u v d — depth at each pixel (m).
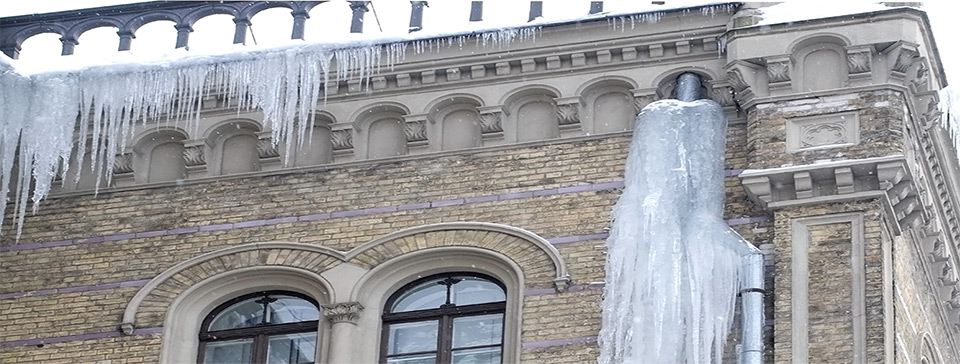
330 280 27.20
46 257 28.28
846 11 27.14
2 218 28.53
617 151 27.34
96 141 28.72
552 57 27.86
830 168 26.25
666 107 27.30
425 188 27.67
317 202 27.89
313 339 27.27
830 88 26.94
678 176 26.81
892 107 26.69
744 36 27.30
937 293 29.31
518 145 27.67
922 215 26.86
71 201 28.66
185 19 29.48
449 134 28.05
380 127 28.31
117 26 29.64
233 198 28.17
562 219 27.00
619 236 26.45
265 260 27.58
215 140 28.64
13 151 28.72
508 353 26.38
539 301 26.45
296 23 29.03
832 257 25.91
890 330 25.61
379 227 27.52
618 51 27.77
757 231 26.47
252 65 28.55
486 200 27.38
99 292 27.84
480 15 28.42
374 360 26.83
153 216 28.30
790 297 25.72
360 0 28.97
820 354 25.30
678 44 27.66
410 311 27.09
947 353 30.00
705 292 25.88
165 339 27.30
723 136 27.20
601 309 26.23
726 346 25.70
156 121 28.75
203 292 27.61
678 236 26.27
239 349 27.36
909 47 26.81
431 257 27.16
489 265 27.02
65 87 28.91
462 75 28.11
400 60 28.28
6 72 29.03
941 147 28.45
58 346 27.59
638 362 25.67
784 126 26.81
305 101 28.30
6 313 27.95
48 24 29.89
